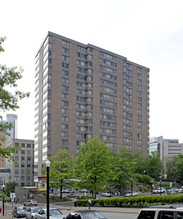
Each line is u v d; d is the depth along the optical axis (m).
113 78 111.88
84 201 43.31
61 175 57.41
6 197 15.60
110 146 106.69
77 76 101.75
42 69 101.00
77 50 103.06
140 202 33.16
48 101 92.81
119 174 58.69
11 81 15.58
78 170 48.47
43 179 30.62
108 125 107.31
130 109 117.50
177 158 105.12
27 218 27.66
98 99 105.38
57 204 57.28
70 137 95.88
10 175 127.88
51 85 94.25
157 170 81.00
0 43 15.66
